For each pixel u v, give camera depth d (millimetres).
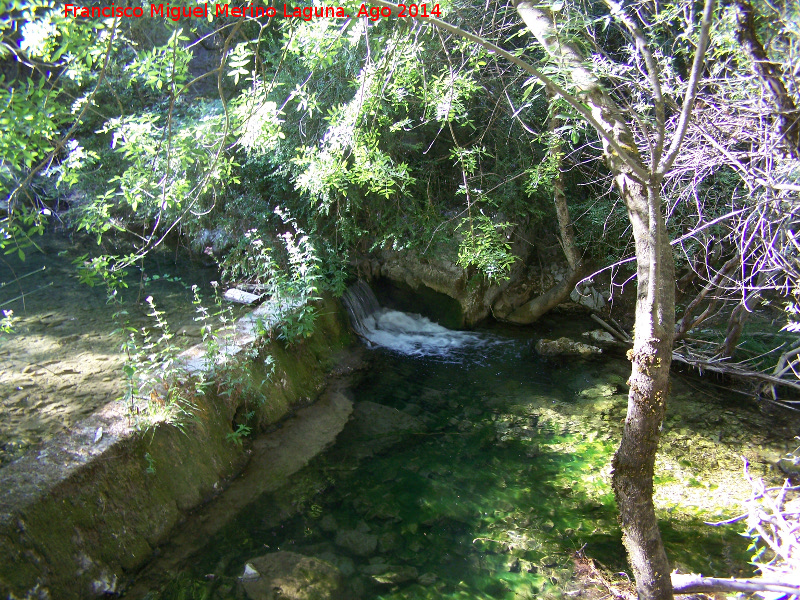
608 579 4000
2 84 2953
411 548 4254
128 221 8773
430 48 6137
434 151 7707
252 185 7836
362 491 4852
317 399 6180
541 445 5664
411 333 8141
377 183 5320
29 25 2955
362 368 7008
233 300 7133
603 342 7926
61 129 8336
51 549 3502
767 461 5438
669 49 5918
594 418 6156
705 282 8359
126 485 4070
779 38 3443
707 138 4266
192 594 3688
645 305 3062
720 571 4086
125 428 4305
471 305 8312
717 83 4777
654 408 3098
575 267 7527
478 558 4191
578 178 8055
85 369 5324
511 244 8555
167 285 7629
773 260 4504
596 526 4559
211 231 8391
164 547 4059
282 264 7496
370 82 4961
